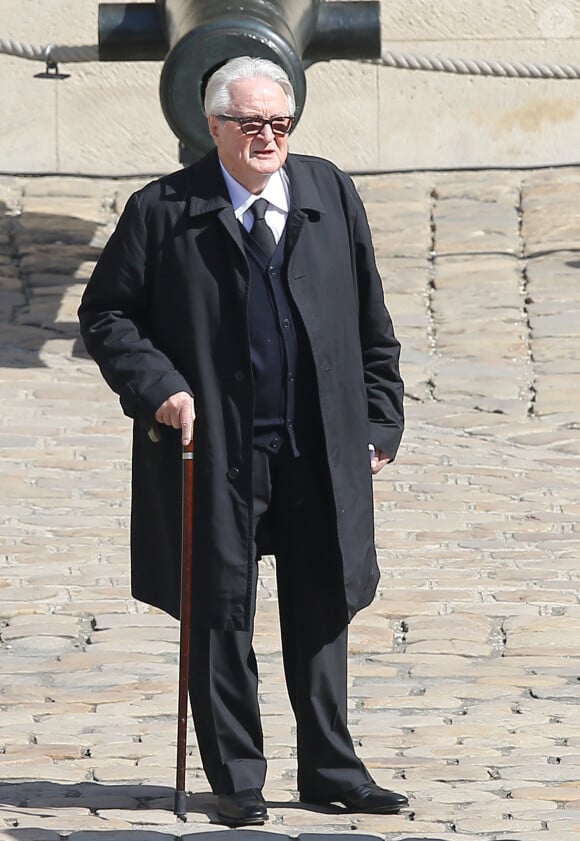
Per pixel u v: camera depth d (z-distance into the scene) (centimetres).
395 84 3928
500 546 2272
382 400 1410
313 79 3925
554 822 1362
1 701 1739
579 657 1889
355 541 1335
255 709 1352
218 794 1345
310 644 1360
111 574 2147
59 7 3894
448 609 2027
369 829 1324
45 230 3522
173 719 1702
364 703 1742
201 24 2717
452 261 3372
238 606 1322
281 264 1328
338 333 1337
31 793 1448
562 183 3722
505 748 1608
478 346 3041
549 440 2716
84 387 2880
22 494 2433
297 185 1341
